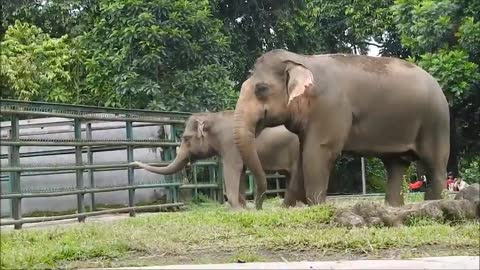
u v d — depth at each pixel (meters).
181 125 13.17
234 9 21.69
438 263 5.40
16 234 7.50
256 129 9.95
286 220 7.84
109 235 7.27
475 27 13.88
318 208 8.21
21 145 8.90
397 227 7.38
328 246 6.43
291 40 22.55
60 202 13.16
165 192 13.00
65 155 13.14
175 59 17.17
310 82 9.38
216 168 14.41
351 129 9.84
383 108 9.90
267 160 13.02
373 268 5.27
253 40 22.36
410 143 10.15
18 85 15.71
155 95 16.52
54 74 17.22
